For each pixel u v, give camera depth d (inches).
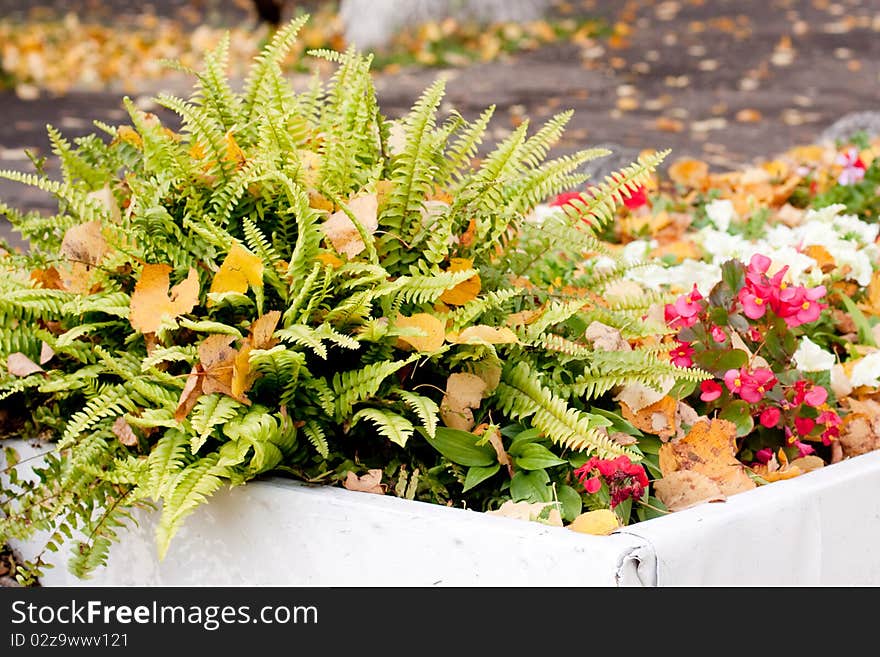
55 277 120.3
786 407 121.8
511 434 113.0
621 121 460.8
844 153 222.5
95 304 108.7
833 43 654.5
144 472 103.8
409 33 619.5
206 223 111.1
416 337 108.3
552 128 122.4
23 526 110.9
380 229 116.1
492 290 118.7
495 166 119.6
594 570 87.4
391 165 119.6
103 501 108.8
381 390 111.0
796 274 144.4
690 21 727.7
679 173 246.5
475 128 122.9
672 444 113.7
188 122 115.6
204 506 108.5
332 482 108.5
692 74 573.0
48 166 369.4
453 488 112.5
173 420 104.6
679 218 218.4
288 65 543.5
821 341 151.6
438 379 114.9
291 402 109.0
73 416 107.9
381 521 98.3
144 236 111.1
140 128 114.7
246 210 115.0
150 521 112.5
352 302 106.7
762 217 197.6
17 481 116.3
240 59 575.2
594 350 117.0
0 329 117.0
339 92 124.5
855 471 107.0
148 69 576.7
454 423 111.2
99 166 127.4
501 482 112.5
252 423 102.3
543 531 91.4
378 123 118.8
